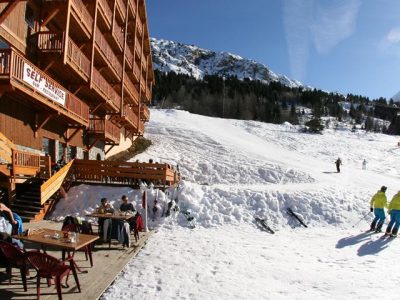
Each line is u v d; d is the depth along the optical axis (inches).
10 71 509.7
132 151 1371.8
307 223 692.1
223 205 698.8
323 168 1457.9
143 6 1437.0
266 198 733.3
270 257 461.7
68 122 828.6
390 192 987.3
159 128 1782.7
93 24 828.0
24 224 548.1
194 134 1706.4
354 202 778.2
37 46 706.8
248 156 1414.9
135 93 1390.3
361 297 321.7
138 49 1439.5
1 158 586.9
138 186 699.4
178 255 437.7
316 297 318.0
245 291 324.5
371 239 588.7
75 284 312.3
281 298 311.6
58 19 783.1
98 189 689.0
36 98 593.0
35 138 719.1
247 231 621.9
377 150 2158.0
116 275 344.2
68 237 312.8
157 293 308.2
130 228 498.3
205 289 324.5
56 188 653.3
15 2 557.9
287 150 1919.3
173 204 658.8
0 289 289.0
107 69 1007.6
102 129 975.0
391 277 395.9
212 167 1218.0
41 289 295.0
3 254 298.4
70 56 711.7
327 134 2628.0
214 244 509.0
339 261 464.4
